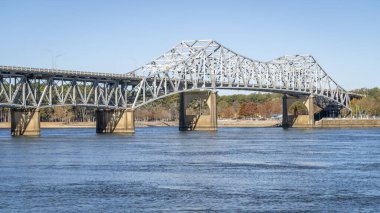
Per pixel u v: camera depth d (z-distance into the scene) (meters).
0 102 192.38
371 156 121.75
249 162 109.38
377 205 66.56
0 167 100.38
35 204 67.00
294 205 66.56
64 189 76.69
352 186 79.25
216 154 127.56
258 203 67.62
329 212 63.25
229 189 76.81
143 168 99.38
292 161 111.12
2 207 65.50
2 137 198.38
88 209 64.56
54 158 116.69
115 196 71.75
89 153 129.50
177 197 71.06
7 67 187.00
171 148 146.62
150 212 63.16
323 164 105.62
